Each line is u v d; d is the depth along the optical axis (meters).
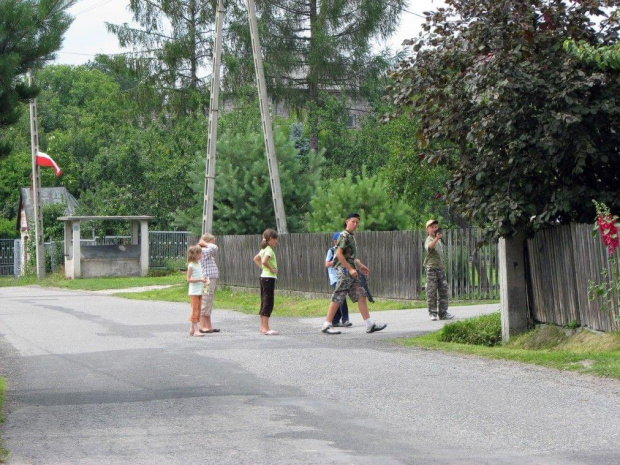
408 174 45.72
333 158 68.56
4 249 85.69
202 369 16.31
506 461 8.85
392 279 32.56
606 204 18.22
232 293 42.84
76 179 92.75
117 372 16.31
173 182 71.06
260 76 39.62
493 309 28.09
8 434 10.81
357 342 20.66
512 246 20.06
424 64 19.59
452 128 19.19
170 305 37.44
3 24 15.55
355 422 11.00
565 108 17.59
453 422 10.85
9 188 93.25
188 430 10.80
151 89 68.88
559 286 18.73
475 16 19.06
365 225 41.78
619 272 16.38
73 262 63.00
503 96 17.72
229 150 52.88
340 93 67.62
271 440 10.09
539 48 18.42
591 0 18.33
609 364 14.41
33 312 34.12
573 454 9.08
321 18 63.31
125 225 70.94
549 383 13.44
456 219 47.75
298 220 51.94
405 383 13.96
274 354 18.39
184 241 67.38
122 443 10.17
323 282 36.06
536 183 18.81
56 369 17.06
